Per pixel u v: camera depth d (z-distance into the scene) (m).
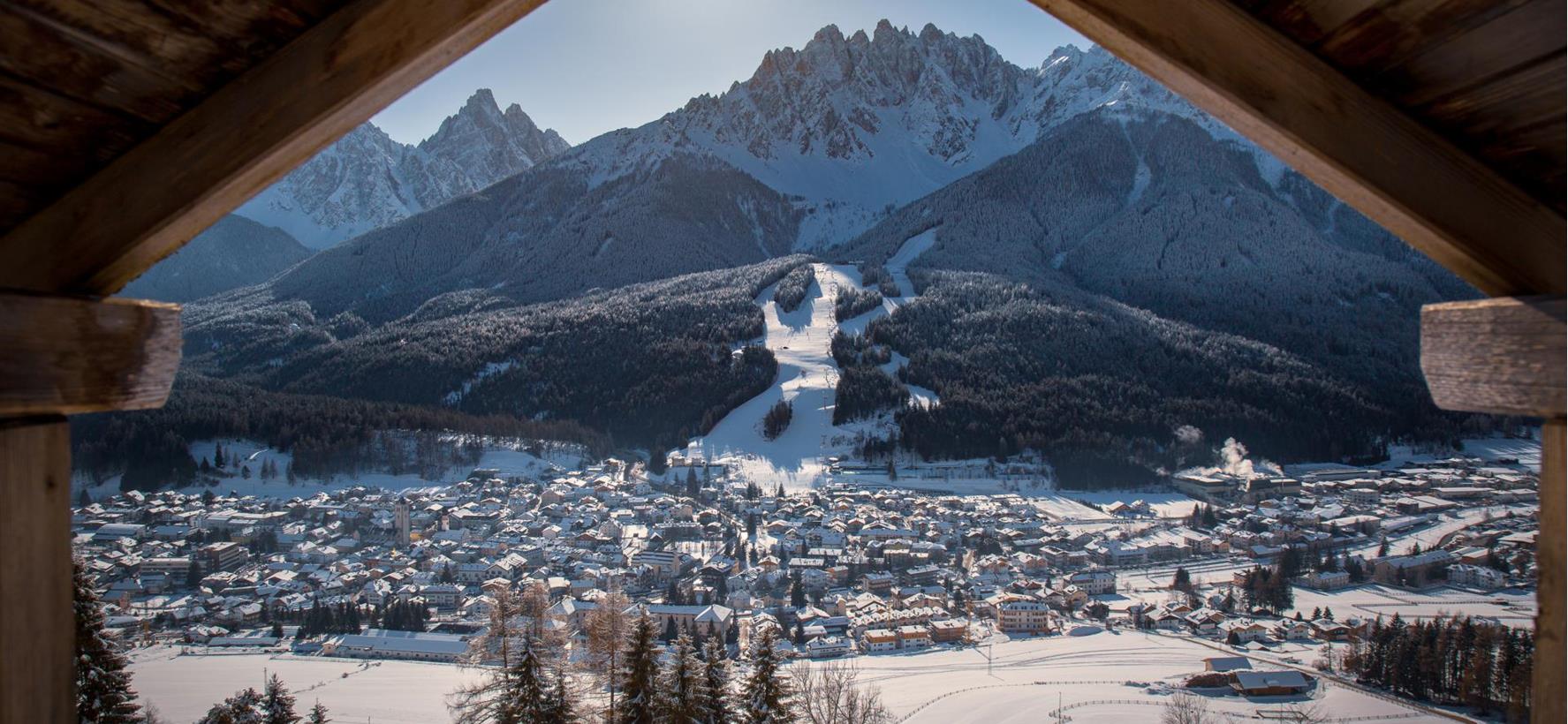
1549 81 1.19
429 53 1.37
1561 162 1.32
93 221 1.45
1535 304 1.25
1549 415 1.26
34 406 1.36
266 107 1.40
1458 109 1.33
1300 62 1.37
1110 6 1.37
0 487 1.35
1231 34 1.36
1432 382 1.45
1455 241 1.38
